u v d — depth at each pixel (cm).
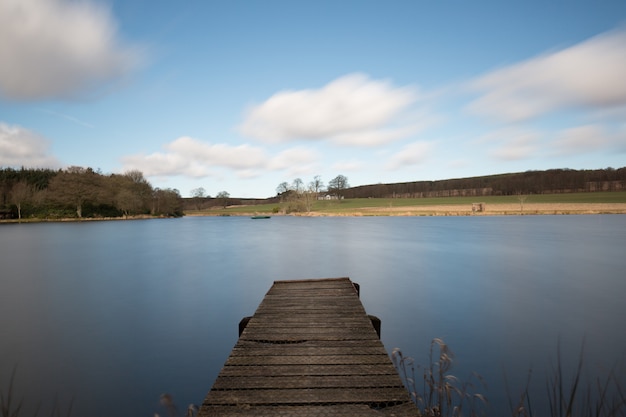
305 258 2294
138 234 4306
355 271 1827
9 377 675
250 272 1841
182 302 1250
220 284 1556
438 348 791
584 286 1450
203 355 780
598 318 1018
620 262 2019
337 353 430
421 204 9756
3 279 1678
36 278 1703
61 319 1052
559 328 930
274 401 315
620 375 647
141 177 8944
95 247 3000
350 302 695
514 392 581
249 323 555
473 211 7588
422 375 641
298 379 358
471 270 1822
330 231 4441
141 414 548
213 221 7594
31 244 3228
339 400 317
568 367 687
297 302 696
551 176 10800
